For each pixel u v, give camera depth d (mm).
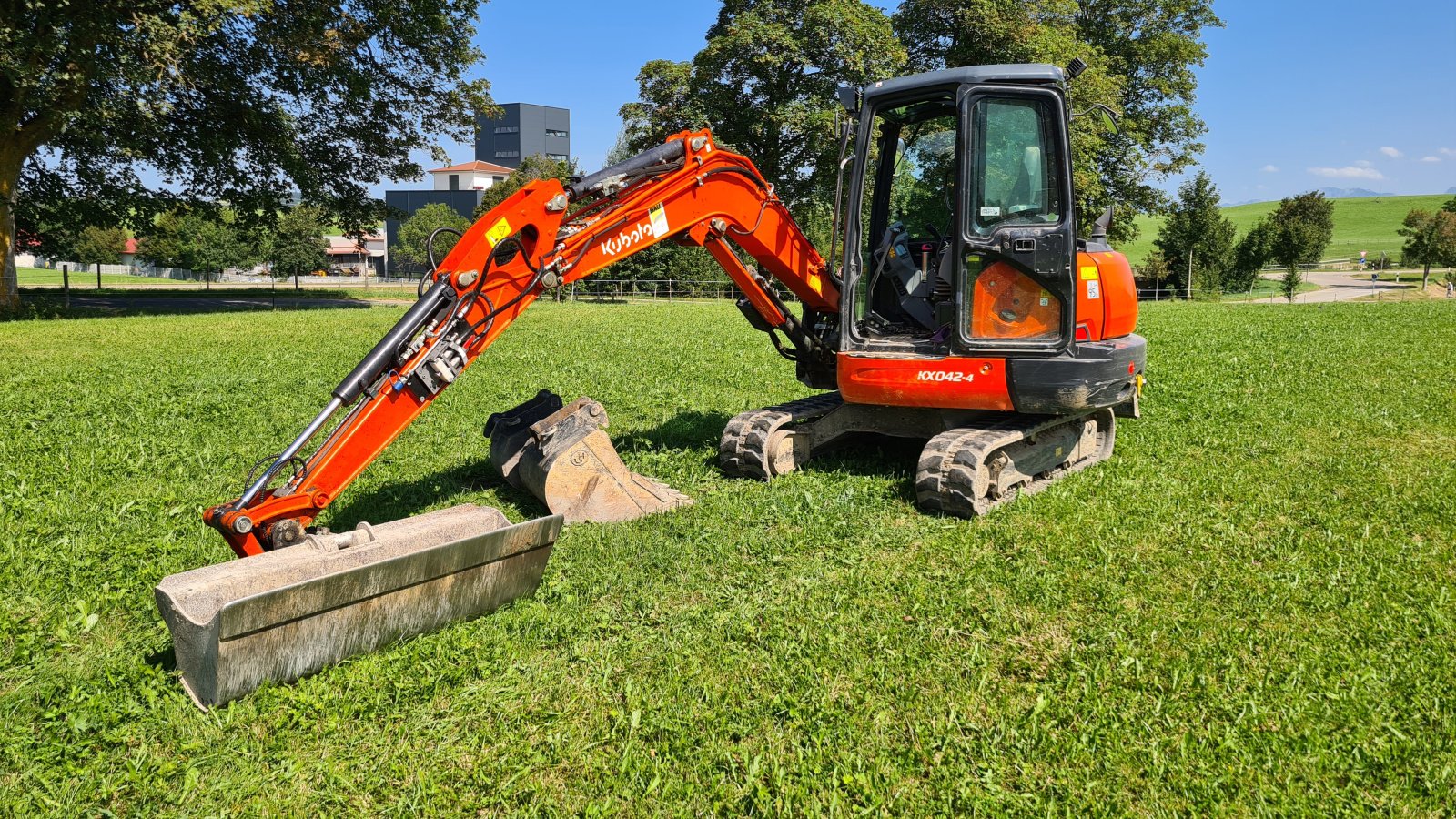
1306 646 4426
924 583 5250
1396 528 6090
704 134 6703
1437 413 9648
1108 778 3523
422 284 5398
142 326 22859
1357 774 3506
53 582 5375
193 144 29984
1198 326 20906
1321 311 25297
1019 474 7055
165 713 3980
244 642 3918
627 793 3465
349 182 35188
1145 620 4777
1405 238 99750
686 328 21969
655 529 6266
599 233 6078
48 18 21234
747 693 4152
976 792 3434
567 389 12039
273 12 26156
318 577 4043
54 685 4223
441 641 4535
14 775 3617
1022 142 6539
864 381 6953
